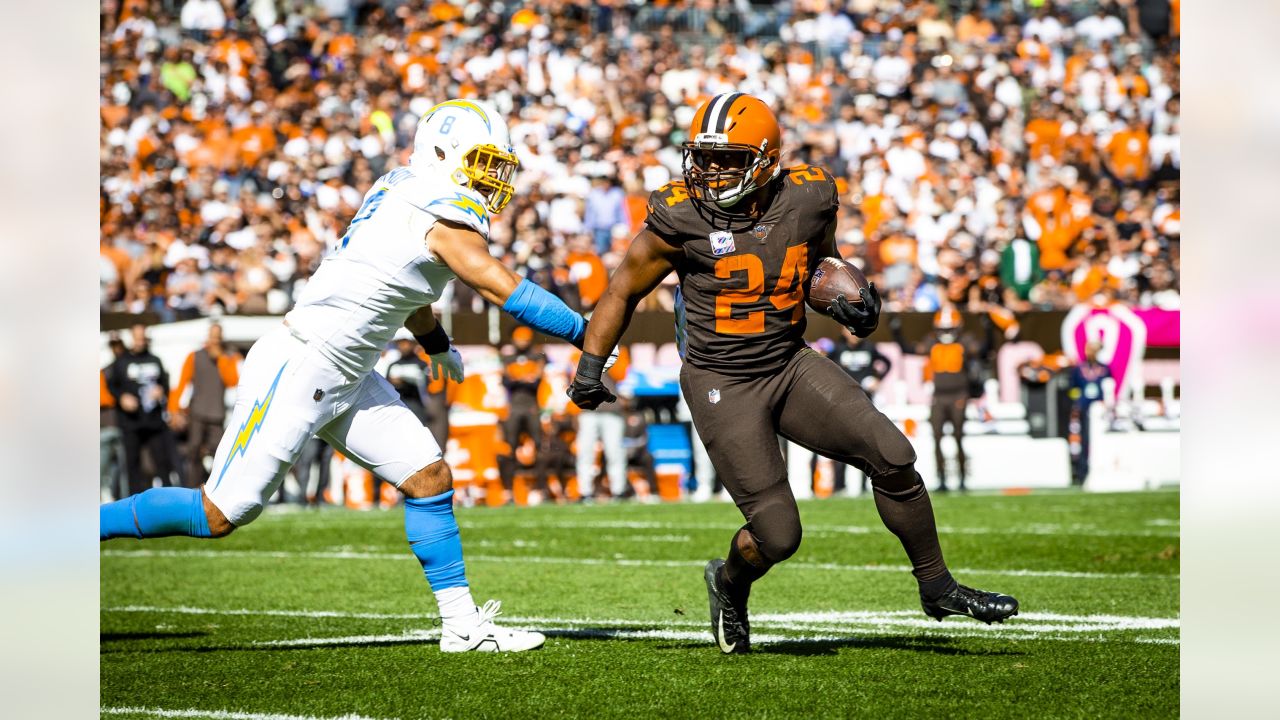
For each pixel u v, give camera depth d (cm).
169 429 4550
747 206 1598
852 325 1628
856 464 1638
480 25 7144
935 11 7781
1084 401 5206
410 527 1759
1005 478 5191
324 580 2653
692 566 2869
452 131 1661
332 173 5966
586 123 6712
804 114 6994
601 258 5622
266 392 1661
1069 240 6378
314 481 4694
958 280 5553
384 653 1773
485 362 4816
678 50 7194
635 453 4944
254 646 1867
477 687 1541
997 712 1405
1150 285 6250
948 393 4981
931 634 1948
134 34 6581
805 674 1603
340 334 1652
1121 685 1541
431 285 1672
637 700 1465
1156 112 7375
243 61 6681
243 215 5684
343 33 7125
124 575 2744
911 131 6756
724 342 1623
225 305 5253
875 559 2966
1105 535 3447
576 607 2264
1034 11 7825
